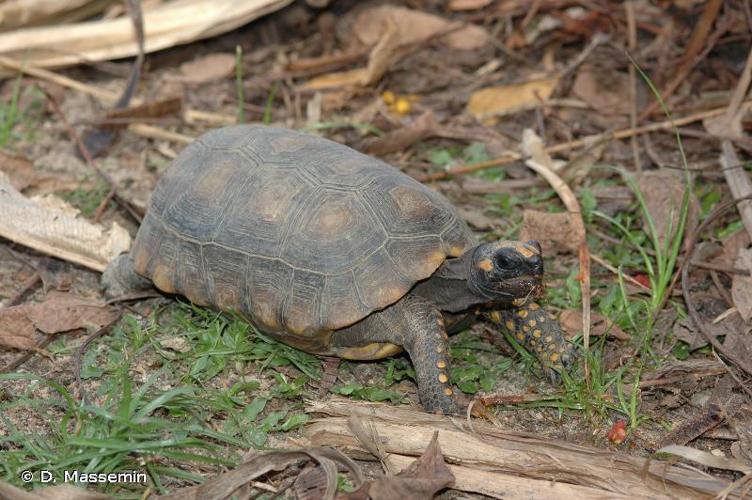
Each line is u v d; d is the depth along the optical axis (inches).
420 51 75.0
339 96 71.7
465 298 51.6
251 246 51.4
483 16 76.5
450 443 48.1
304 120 70.1
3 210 58.1
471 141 68.0
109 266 56.6
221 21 72.4
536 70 73.4
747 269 56.6
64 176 65.7
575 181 63.9
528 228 58.9
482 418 50.1
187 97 72.4
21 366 52.6
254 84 72.9
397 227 50.6
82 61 73.0
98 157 67.6
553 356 52.2
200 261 52.7
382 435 48.4
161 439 48.1
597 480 47.1
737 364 52.3
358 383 52.6
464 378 52.6
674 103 68.8
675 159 65.2
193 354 52.4
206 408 50.1
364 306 49.4
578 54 74.6
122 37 72.8
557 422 50.9
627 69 71.6
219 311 53.1
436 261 50.3
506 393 52.4
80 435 47.9
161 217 54.2
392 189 51.4
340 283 49.9
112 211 63.1
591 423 50.8
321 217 50.8
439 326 50.4
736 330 54.3
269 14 76.0
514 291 50.2
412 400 51.7
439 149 67.7
